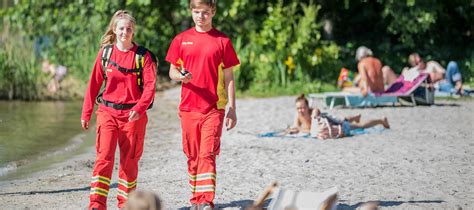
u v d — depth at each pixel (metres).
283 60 32.78
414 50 38.62
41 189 12.80
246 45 33.88
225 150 16.80
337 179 13.25
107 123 10.39
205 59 10.55
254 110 25.28
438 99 29.56
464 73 36.59
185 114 10.70
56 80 30.80
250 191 12.30
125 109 10.41
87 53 33.84
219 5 31.95
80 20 33.50
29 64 30.00
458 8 38.62
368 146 17.23
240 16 33.62
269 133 19.30
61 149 17.53
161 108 27.02
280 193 9.52
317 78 33.81
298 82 32.88
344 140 18.36
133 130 10.40
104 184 10.41
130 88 10.38
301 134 19.09
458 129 20.20
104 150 10.35
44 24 33.66
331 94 26.09
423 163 14.80
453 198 11.60
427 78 26.92
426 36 38.84
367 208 8.09
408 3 33.41
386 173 13.78
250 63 32.94
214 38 10.63
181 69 10.73
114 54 10.36
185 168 14.63
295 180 13.20
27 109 25.67
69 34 34.38
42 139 19.03
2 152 16.97
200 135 10.70
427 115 23.64
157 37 34.94
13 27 33.25
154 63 10.46
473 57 37.50
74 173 14.41
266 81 32.53
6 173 14.50
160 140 18.92
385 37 38.75
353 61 37.06
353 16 39.34
